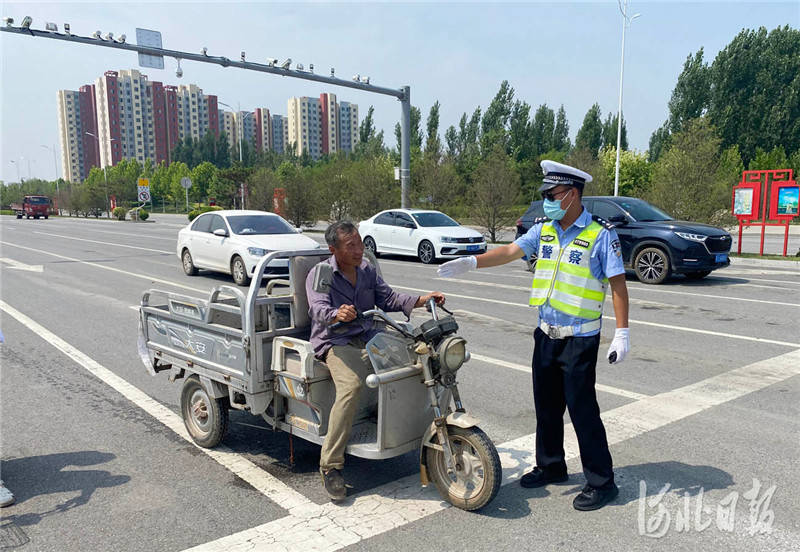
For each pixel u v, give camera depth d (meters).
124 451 4.46
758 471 3.96
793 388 5.61
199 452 4.44
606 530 3.29
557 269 3.52
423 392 3.67
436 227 16.89
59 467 4.20
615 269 3.37
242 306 3.93
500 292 11.42
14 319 9.30
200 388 4.48
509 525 3.36
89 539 3.27
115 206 65.12
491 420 4.93
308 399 3.74
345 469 4.15
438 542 3.19
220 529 3.36
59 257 18.45
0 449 4.51
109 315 9.58
